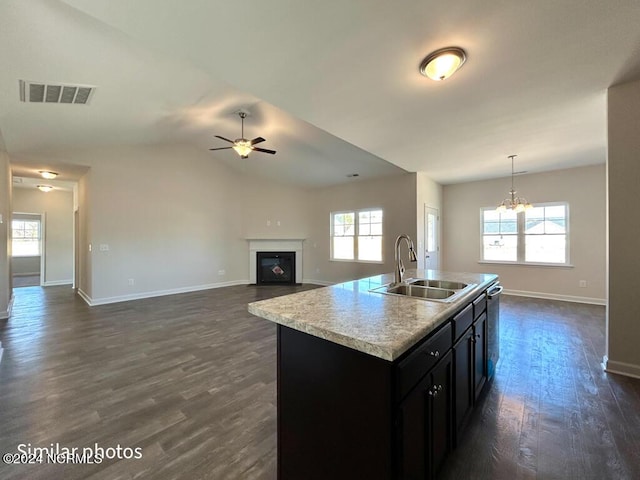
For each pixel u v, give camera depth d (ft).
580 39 5.94
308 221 25.11
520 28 5.63
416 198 18.45
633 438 5.73
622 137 7.93
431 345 4.46
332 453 4.10
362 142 12.20
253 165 22.72
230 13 5.18
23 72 8.37
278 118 14.55
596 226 16.70
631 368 8.13
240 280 24.73
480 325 7.00
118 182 18.15
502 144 12.57
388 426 3.55
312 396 4.33
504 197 19.65
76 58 8.09
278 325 4.78
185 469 5.05
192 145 21.43
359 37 5.86
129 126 14.65
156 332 12.19
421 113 9.39
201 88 11.49
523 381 8.03
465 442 5.67
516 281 19.27
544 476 4.85
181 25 5.49
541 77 7.39
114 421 6.36
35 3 6.03
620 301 8.20
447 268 22.03
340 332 3.94
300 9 5.11
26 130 12.35
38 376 8.39
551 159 15.25
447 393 5.06
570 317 14.08
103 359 9.54
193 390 7.64
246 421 6.37
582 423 6.21
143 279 19.19
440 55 6.37
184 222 21.26
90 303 17.13
